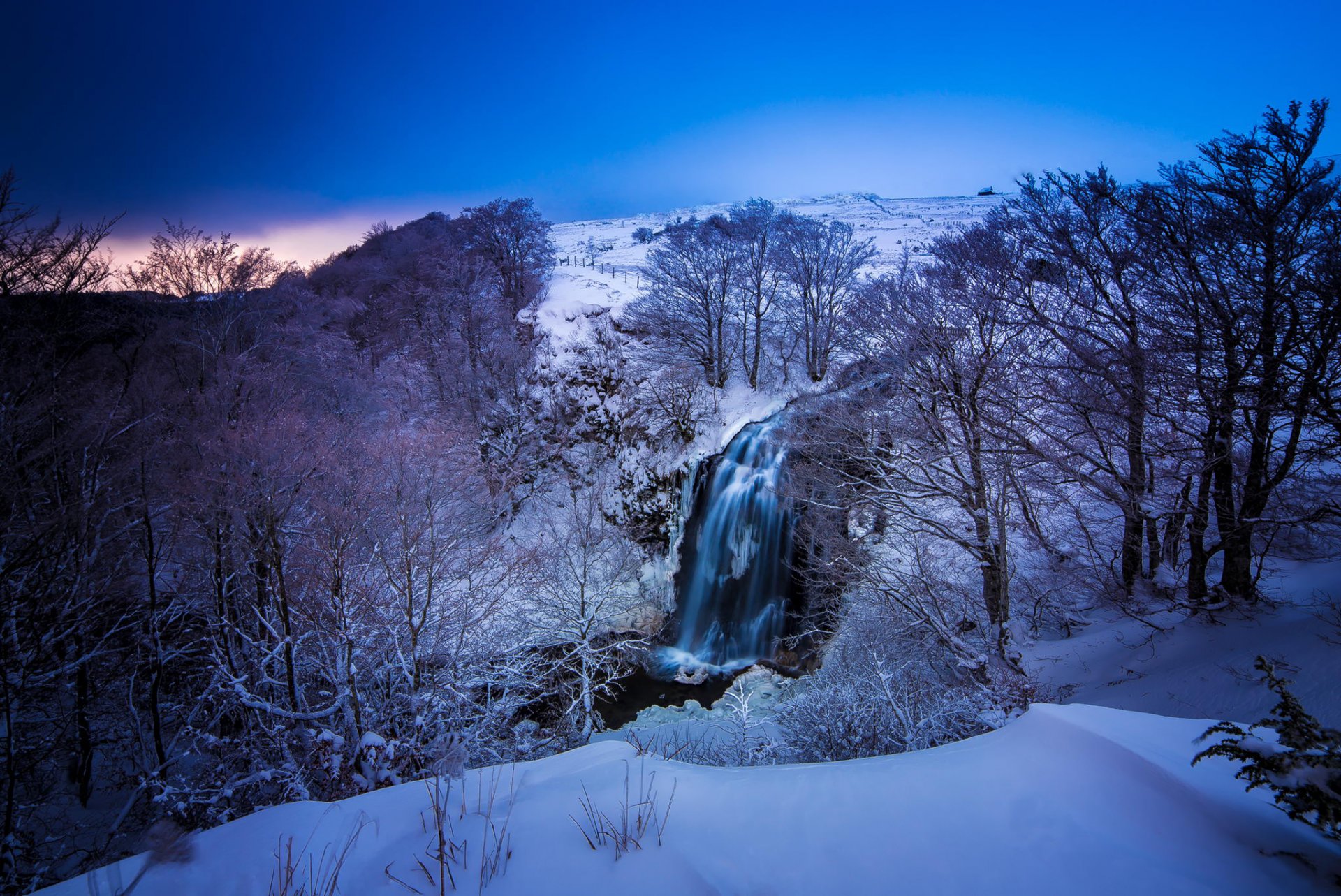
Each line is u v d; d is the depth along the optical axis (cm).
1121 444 1559
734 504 2644
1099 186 1606
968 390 1717
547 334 3431
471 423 3238
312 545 1602
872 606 1931
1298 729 330
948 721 1145
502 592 1942
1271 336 1287
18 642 1377
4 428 1429
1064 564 1873
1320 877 290
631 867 328
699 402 3034
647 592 2750
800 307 3122
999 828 347
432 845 362
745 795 398
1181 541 1733
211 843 374
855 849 336
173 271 2425
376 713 1349
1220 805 342
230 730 1538
